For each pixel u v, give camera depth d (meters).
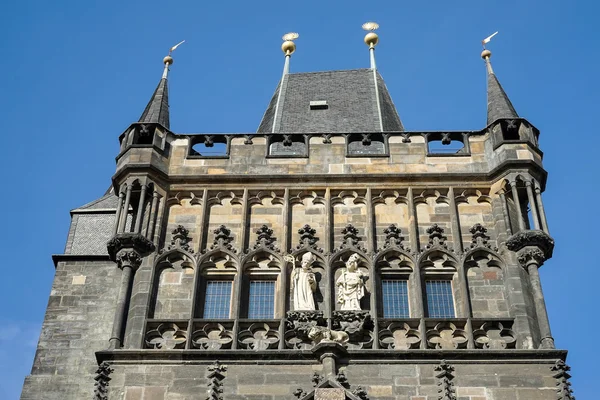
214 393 38.28
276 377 38.91
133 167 45.41
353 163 46.62
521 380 38.56
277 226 44.78
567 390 38.09
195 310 41.84
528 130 46.72
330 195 45.56
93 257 46.53
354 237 44.06
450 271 43.06
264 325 40.91
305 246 43.75
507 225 43.75
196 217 45.06
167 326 41.00
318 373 38.88
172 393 38.56
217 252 43.66
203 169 46.44
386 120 57.16
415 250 43.50
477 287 42.38
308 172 46.31
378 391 38.41
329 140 47.47
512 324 40.69
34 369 42.84
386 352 39.25
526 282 42.00
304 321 40.81
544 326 40.38
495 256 43.19
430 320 40.91
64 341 43.72
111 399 38.38
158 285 42.59
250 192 45.75
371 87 60.84
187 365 39.31
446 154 46.78
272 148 50.06
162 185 45.69
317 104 58.53
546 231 43.22
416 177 45.84
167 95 50.19
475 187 45.56
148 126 47.44
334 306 41.81
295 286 42.09
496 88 49.50
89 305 44.94
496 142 46.50
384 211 45.19
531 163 45.16
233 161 46.78
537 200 44.44
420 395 38.34
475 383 38.53
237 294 42.16
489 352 39.09
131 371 39.09
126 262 42.78
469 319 40.78
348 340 40.28
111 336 40.50
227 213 45.25
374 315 41.19
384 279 43.16
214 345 40.47
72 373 42.78
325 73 63.47
